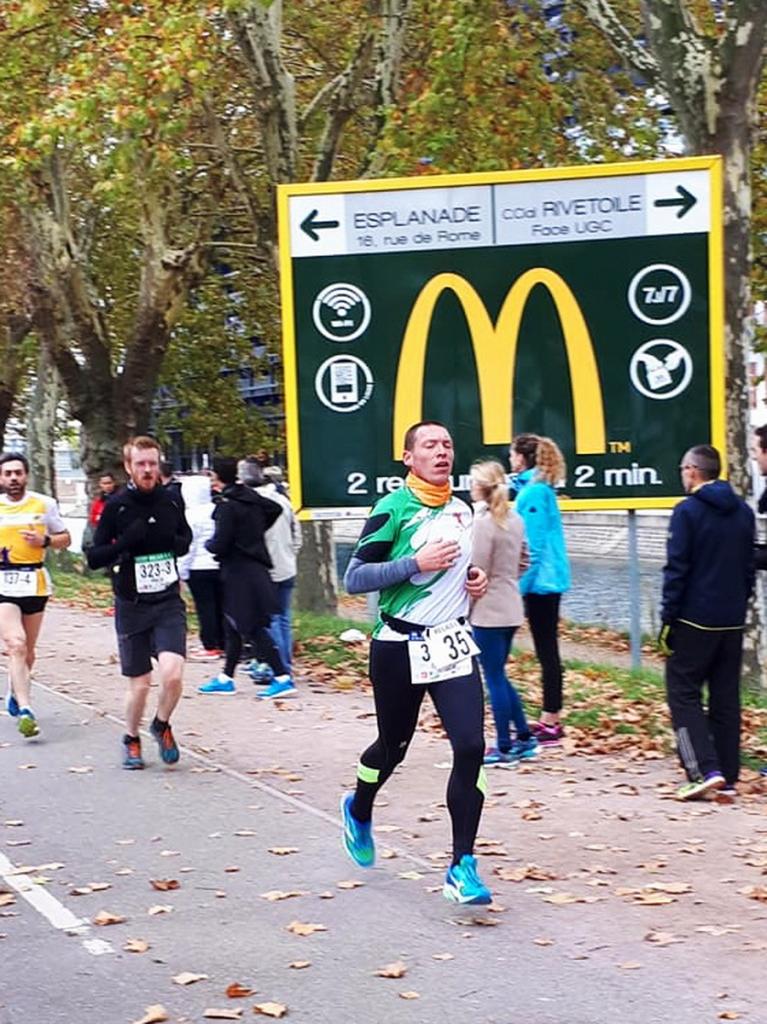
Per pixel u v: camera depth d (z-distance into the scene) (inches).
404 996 212.1
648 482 522.6
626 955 228.8
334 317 538.0
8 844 300.8
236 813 324.2
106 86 611.5
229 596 484.4
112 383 920.3
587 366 523.8
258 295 1163.3
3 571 412.8
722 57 510.6
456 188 529.7
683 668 342.3
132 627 368.5
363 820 267.1
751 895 259.8
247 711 457.7
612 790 347.6
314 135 867.4
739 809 328.8
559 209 524.1
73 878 276.1
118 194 740.7
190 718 446.0
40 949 235.8
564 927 242.8
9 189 878.4
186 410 1302.9
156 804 333.7
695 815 322.7
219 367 1268.5
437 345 534.3
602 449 524.4
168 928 245.1
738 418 524.7
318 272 537.6
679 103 520.4
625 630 861.8
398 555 248.5
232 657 496.4
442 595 248.8
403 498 249.3
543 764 378.0
